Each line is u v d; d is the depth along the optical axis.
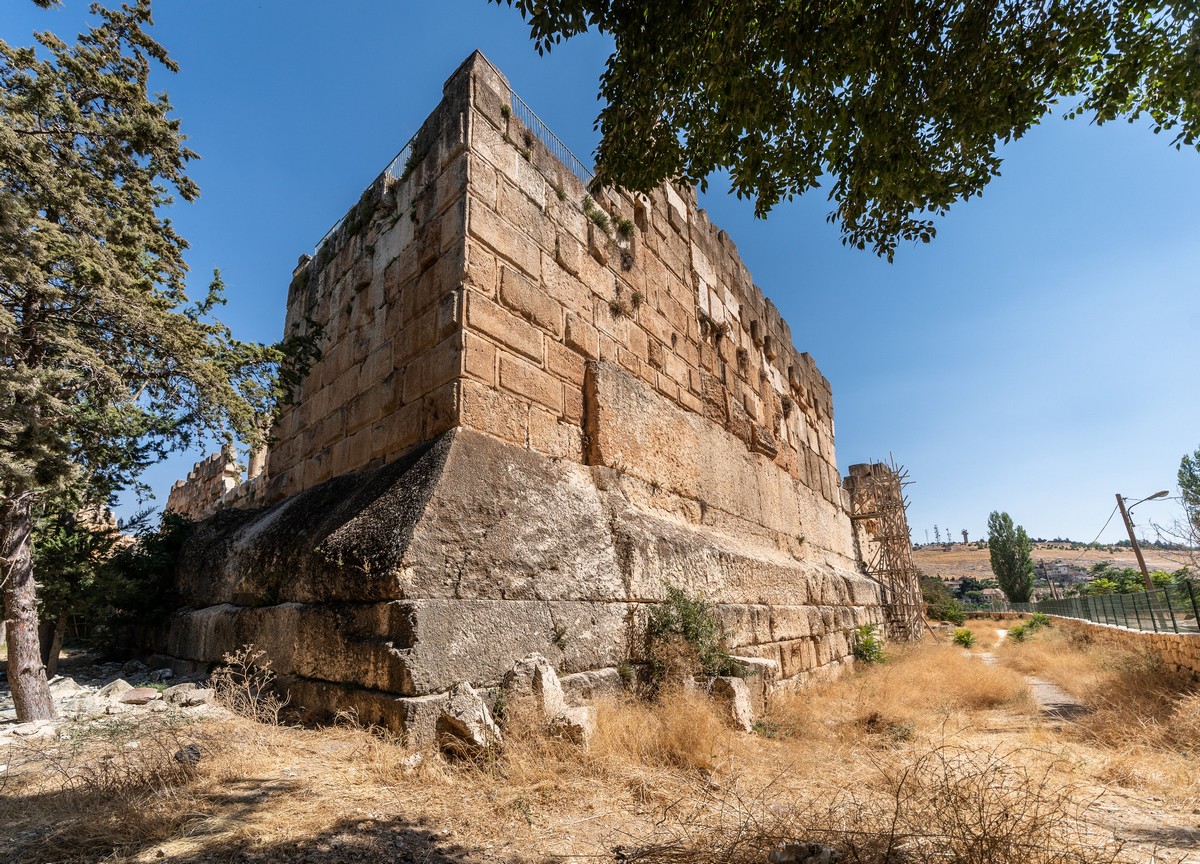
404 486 6.77
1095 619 23.06
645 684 7.53
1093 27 4.80
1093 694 10.34
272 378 9.52
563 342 9.01
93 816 3.73
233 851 3.37
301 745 5.29
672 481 10.62
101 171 7.72
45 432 6.59
